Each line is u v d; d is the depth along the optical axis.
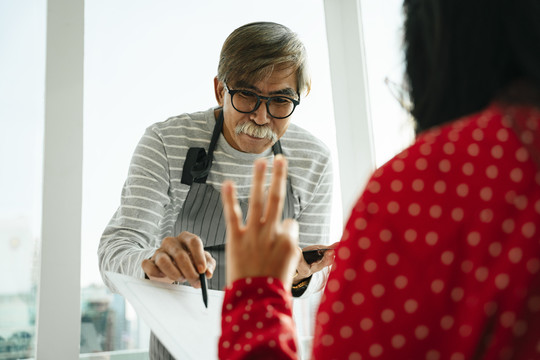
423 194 0.48
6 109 1.67
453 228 0.46
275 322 0.53
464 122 0.51
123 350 1.70
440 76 0.55
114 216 1.45
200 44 1.98
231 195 0.58
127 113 1.83
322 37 2.21
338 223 2.11
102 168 1.76
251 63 1.33
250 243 0.57
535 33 0.51
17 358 1.58
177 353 0.86
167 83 1.91
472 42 0.54
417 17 0.59
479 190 0.47
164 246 1.12
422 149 0.49
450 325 0.45
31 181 1.66
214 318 1.03
